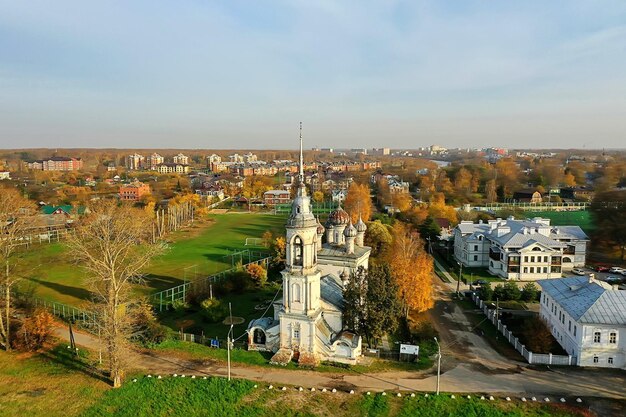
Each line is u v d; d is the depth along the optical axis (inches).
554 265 4005.9
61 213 6456.7
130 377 2203.5
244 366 2303.2
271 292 3673.7
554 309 2728.8
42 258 4697.3
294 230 2292.1
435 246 5231.3
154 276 4148.6
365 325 2399.1
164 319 3065.9
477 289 3666.3
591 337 2325.3
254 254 5036.9
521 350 2491.4
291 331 2358.5
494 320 2947.8
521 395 2041.1
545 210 7317.9
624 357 2298.2
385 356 2443.4
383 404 1961.1
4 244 2760.8
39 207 7185.0
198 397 2025.1
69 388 2118.6
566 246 4136.3
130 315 2529.5
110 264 2289.6
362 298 2418.8
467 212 6353.3
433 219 5546.3
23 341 2551.7
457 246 4798.2
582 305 2439.7
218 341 2532.0
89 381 2182.6
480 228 4739.2
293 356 2357.3
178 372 2252.7
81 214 6294.3
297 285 2331.4
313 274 2320.4
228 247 5472.4
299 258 2336.4
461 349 2559.1
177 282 3966.5
